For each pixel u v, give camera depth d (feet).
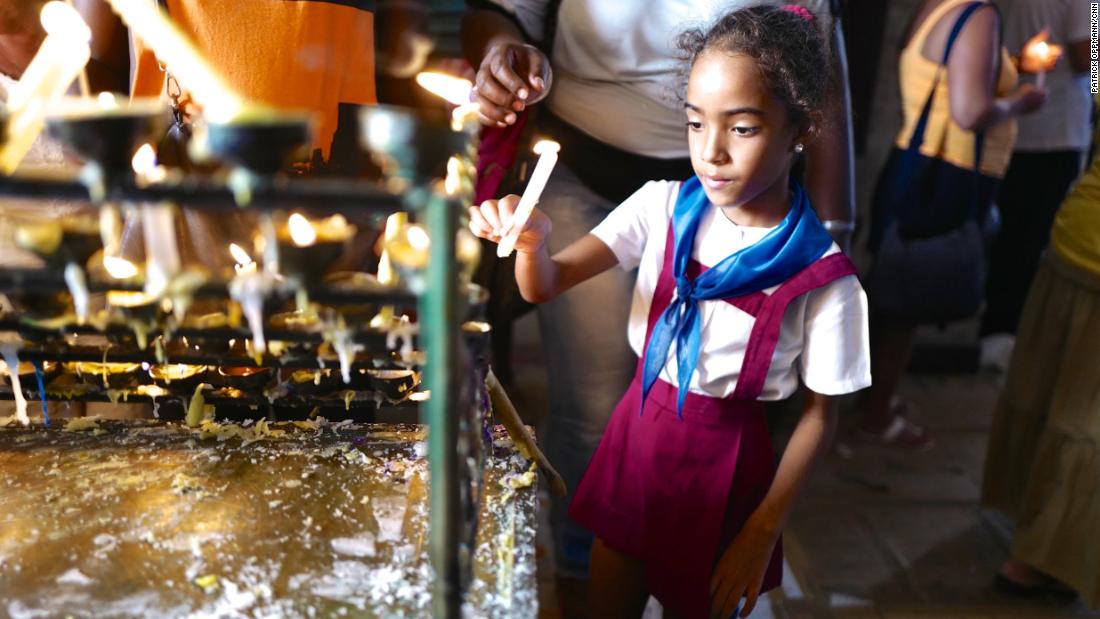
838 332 4.82
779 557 5.46
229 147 2.48
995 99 8.82
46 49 2.68
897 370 10.56
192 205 2.58
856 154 11.82
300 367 4.04
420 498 4.04
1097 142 7.47
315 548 3.68
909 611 7.76
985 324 12.51
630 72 6.25
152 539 3.70
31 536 3.70
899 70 9.25
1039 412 7.80
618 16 6.12
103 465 4.23
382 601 3.39
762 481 5.12
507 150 6.47
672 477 5.13
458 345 2.71
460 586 2.97
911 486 9.89
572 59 6.50
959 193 9.04
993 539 8.98
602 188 6.63
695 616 5.25
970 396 12.13
